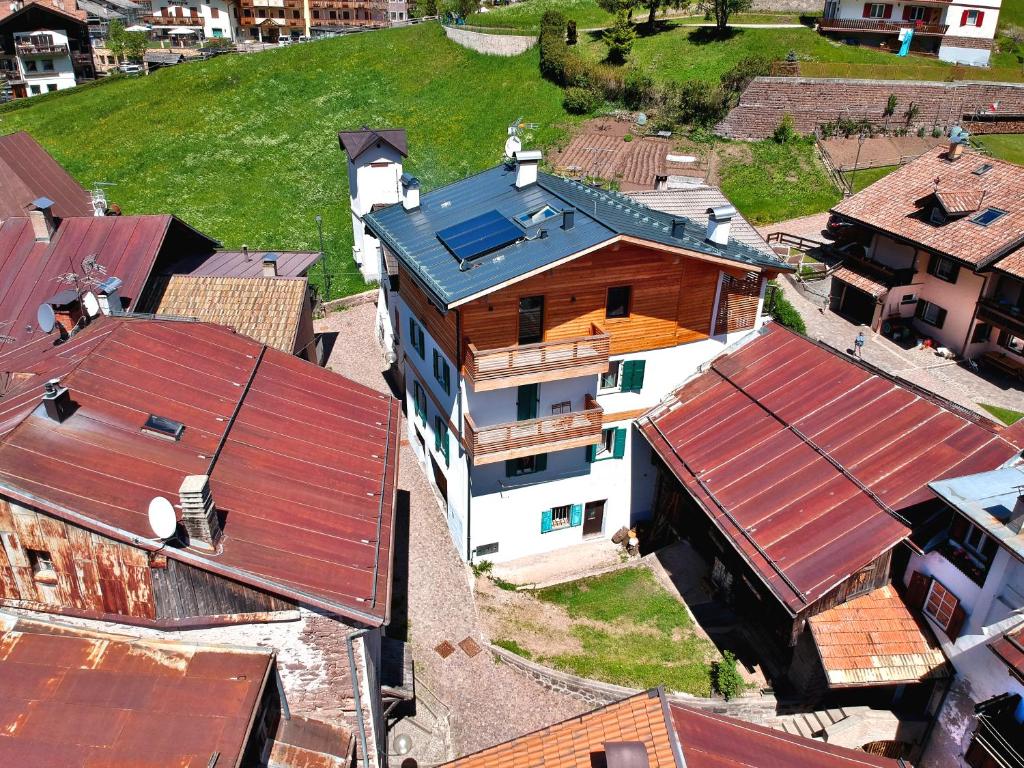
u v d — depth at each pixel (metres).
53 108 86.69
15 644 17.67
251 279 39.81
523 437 27.70
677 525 31.41
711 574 30.08
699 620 28.56
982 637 21.42
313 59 90.94
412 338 34.47
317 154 74.56
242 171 72.25
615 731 18.36
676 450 28.95
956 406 26.06
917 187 46.09
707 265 29.67
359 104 81.44
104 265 37.00
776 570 23.36
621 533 32.84
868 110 67.44
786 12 88.94
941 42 77.69
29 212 37.12
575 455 30.72
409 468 36.47
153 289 39.00
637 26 84.56
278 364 26.20
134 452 19.61
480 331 27.53
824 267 48.62
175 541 17.52
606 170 58.66
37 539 17.38
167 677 17.36
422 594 29.55
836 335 44.00
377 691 22.22
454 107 77.44
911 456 25.00
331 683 19.20
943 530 23.03
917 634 23.23
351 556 19.73
